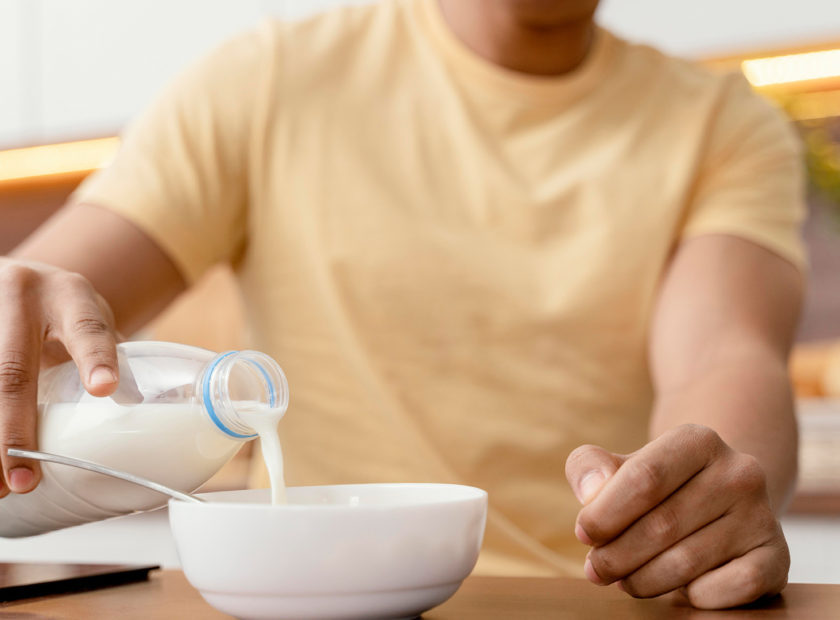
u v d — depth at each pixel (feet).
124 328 3.02
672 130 3.37
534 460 3.11
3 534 1.97
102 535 6.34
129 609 1.67
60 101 7.84
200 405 1.73
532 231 3.20
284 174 3.26
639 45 3.58
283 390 1.77
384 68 3.40
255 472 3.59
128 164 3.18
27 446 1.75
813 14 5.97
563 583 1.91
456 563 1.51
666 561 1.62
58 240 2.98
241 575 1.44
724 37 6.20
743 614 1.56
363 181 3.23
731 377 2.48
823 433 5.64
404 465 3.10
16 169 8.54
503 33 3.27
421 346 3.15
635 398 3.21
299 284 3.26
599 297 3.15
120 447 1.71
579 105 3.38
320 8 6.97
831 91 6.88
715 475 1.62
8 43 7.97
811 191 7.55
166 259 3.09
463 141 3.28
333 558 1.42
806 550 5.46
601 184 3.24
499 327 3.14
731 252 3.12
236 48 3.42
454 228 3.21
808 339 7.61
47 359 1.96
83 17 7.74
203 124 3.24
